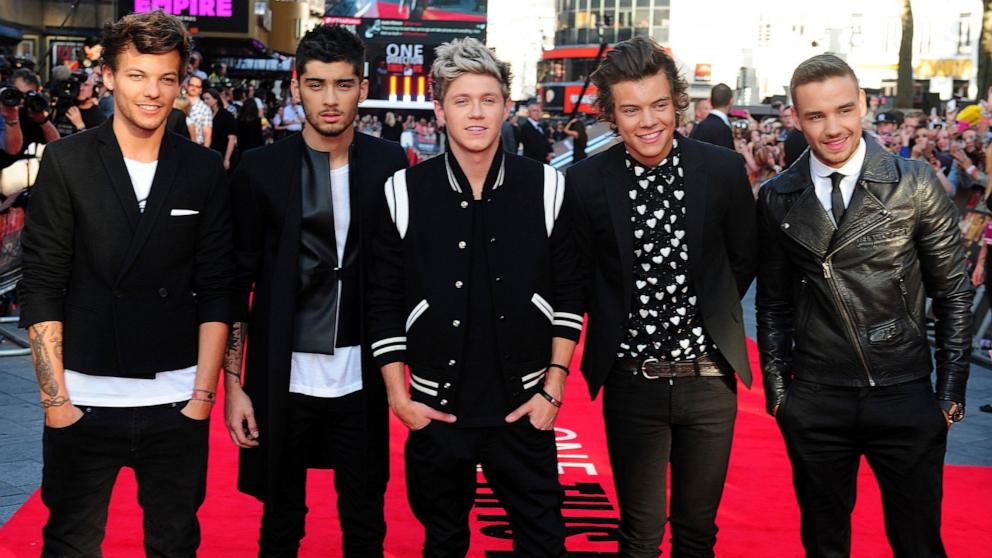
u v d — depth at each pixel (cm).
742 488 473
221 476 474
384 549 400
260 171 338
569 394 641
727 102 987
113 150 291
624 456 334
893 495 326
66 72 891
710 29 6112
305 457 353
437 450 309
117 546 390
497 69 304
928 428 318
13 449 509
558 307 316
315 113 331
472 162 309
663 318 327
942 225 319
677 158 328
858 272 318
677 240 325
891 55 5616
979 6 5062
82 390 291
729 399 331
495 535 409
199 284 305
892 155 322
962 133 924
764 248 336
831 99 311
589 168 330
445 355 307
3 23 1770
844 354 321
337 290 341
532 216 311
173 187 295
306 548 397
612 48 322
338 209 341
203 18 1880
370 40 2958
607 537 412
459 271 308
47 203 287
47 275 289
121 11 1875
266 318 338
